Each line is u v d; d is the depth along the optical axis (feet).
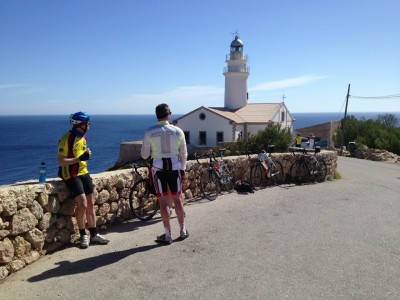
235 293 13.80
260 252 17.95
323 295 13.67
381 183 43.52
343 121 132.36
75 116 18.60
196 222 23.20
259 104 167.32
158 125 19.65
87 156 18.72
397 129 129.70
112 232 21.30
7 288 14.26
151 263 16.58
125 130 583.58
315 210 27.02
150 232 21.25
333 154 45.93
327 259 17.16
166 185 19.51
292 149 49.65
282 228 22.04
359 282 14.78
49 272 15.65
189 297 13.51
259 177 37.40
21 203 16.07
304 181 41.01
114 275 15.35
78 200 18.56
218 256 17.42
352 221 24.11
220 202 29.04
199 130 145.69
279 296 13.57
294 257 17.34
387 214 26.45
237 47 164.55
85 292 13.91
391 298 13.48
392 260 17.16
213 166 31.99
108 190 22.29
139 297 13.53
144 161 26.04
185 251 18.08
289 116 178.09
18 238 16.06
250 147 67.15
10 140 363.97
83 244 18.53
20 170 162.40
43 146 290.35
